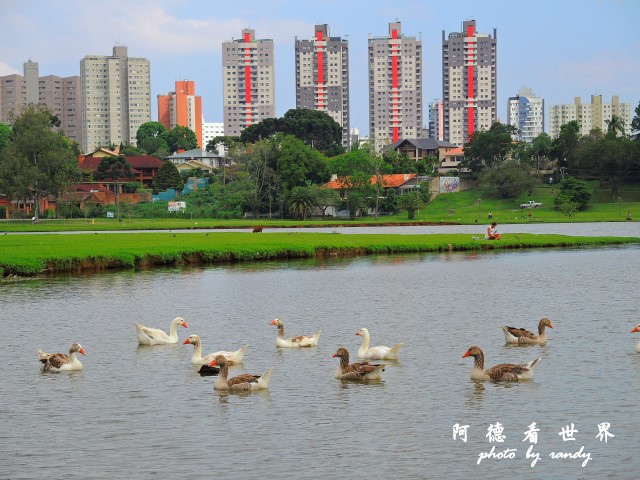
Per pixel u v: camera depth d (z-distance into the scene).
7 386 34.69
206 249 89.94
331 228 158.75
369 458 26.22
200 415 30.55
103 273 77.56
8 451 27.06
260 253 92.12
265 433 28.52
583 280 68.38
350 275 74.25
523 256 93.38
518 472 25.14
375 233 132.50
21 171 180.50
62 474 25.20
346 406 31.38
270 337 44.91
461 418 29.73
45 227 159.00
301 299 58.62
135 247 91.62
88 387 34.53
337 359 39.41
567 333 44.50
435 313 51.66
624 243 111.44
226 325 48.66
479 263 85.00
